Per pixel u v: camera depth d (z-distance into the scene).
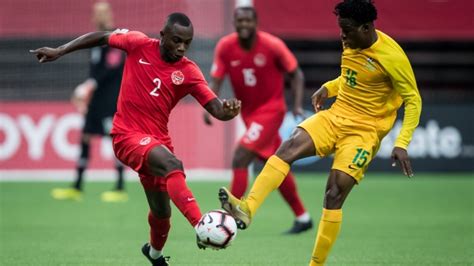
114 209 45.88
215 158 63.69
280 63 37.12
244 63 37.00
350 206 47.84
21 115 63.09
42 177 62.28
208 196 51.56
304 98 68.25
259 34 37.12
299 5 66.44
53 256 30.31
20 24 64.75
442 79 71.88
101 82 49.41
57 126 62.97
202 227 21.34
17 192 54.25
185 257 30.00
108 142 62.66
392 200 50.62
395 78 23.75
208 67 63.91
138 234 36.47
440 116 64.38
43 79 63.88
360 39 23.77
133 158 23.44
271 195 54.12
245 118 37.88
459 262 29.14
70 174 62.59
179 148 63.66
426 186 57.84
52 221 40.97
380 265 28.53
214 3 64.12
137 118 24.00
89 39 24.77
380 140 24.81
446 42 71.38
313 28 66.62
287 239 35.06
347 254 31.06
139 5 64.88
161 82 23.84
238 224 22.84
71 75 64.06
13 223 40.19
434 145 64.31
